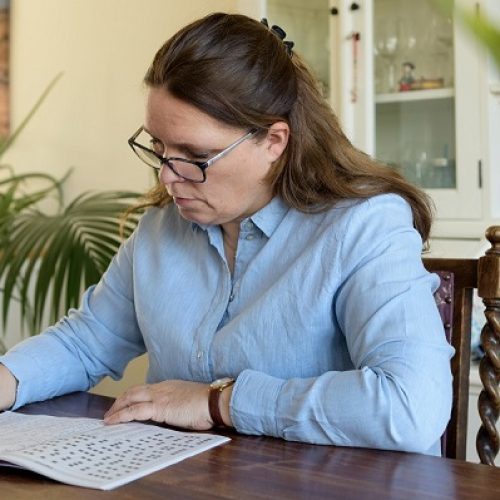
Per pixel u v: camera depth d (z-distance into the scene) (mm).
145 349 1347
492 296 1093
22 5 3385
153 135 1040
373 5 2369
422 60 2326
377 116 2395
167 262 1200
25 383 1146
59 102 3305
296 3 2443
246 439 909
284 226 1100
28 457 786
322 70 2426
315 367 1056
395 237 1026
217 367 1097
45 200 3342
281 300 1054
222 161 1025
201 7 2869
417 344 924
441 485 728
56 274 2516
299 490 710
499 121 2215
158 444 861
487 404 1104
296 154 1076
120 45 3105
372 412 865
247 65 1015
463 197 2232
